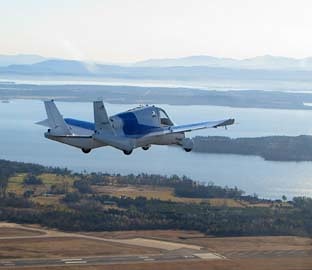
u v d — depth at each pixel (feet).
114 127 275.18
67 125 272.51
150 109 287.07
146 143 280.72
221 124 295.69
